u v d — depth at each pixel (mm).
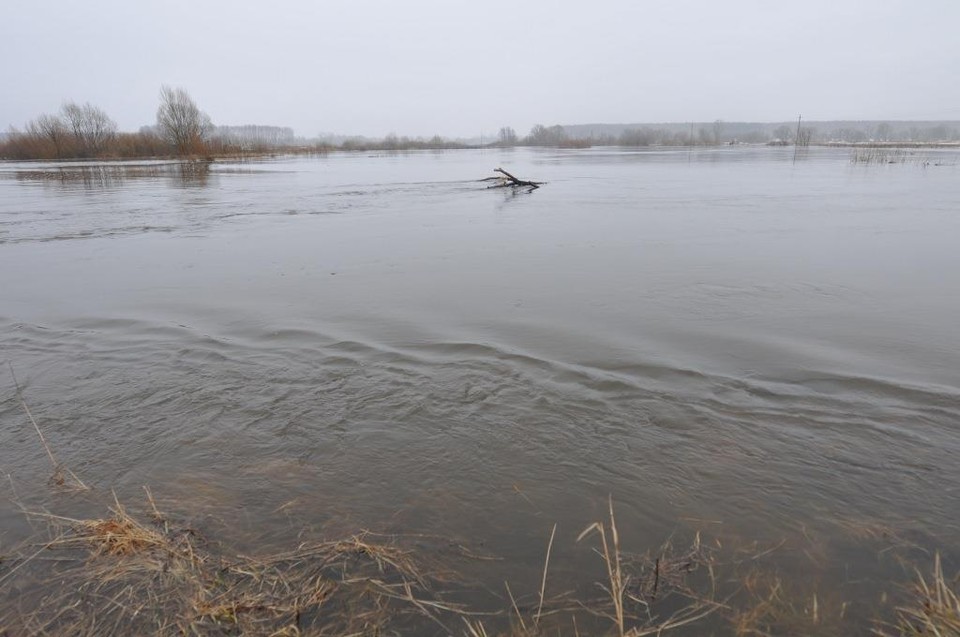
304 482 4242
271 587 3252
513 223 16656
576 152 98125
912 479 4191
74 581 3322
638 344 6816
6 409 5355
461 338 7043
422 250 12828
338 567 3418
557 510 3934
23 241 14289
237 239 14508
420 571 3408
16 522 3842
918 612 2977
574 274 10383
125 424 5062
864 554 3504
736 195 23375
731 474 4277
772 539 3641
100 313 8289
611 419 5051
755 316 7863
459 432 4879
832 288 9219
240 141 92312
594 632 3010
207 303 8742
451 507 3971
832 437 4734
